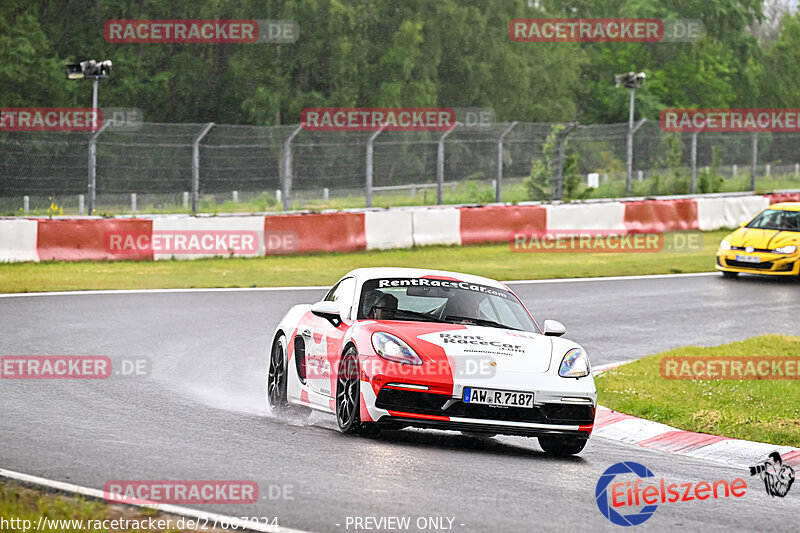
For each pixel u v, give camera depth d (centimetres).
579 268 8700
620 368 4600
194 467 2375
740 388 4081
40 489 2127
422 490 2258
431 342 2925
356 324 3088
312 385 3256
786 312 6656
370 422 2858
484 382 2814
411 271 3469
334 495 2164
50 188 18212
